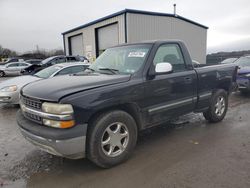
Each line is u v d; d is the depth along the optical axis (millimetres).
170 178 3156
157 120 4066
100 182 3125
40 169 3502
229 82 5660
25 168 3539
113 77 3641
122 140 3598
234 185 2939
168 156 3812
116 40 19906
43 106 3115
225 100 5629
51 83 3572
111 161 3439
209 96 5129
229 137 4586
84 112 3076
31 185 3092
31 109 3344
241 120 5754
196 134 4809
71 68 8289
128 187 2996
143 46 4211
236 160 3598
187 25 21578
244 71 9031
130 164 3576
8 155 4004
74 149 3062
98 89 3262
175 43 4531
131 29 18016
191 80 4582
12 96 7438
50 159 3822
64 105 2975
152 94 3869
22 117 3643
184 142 4395
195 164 3510
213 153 3867
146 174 3281
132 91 3580
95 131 3230
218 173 3234
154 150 4059
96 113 3305
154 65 3986
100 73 4109
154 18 19000
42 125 3191
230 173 3223
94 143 3236
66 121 2984
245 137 4574
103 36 21500
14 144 4504
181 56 4590
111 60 4453
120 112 3484
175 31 20656
